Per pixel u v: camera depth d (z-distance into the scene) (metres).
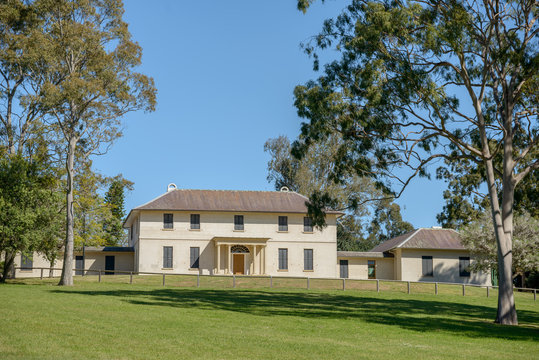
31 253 43.09
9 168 41.12
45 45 39.28
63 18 41.44
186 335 17.88
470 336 20.94
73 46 39.31
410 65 24.95
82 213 50.34
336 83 25.75
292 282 46.19
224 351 15.48
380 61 24.20
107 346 15.38
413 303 34.28
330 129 26.55
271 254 56.59
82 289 36.00
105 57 40.03
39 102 40.66
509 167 26.73
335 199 28.88
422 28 24.38
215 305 28.23
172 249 55.38
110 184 51.94
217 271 54.75
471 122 27.62
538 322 27.61
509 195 26.75
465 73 26.47
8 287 36.06
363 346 17.38
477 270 51.84
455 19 23.56
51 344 15.20
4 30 42.44
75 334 17.02
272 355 15.20
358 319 24.55
